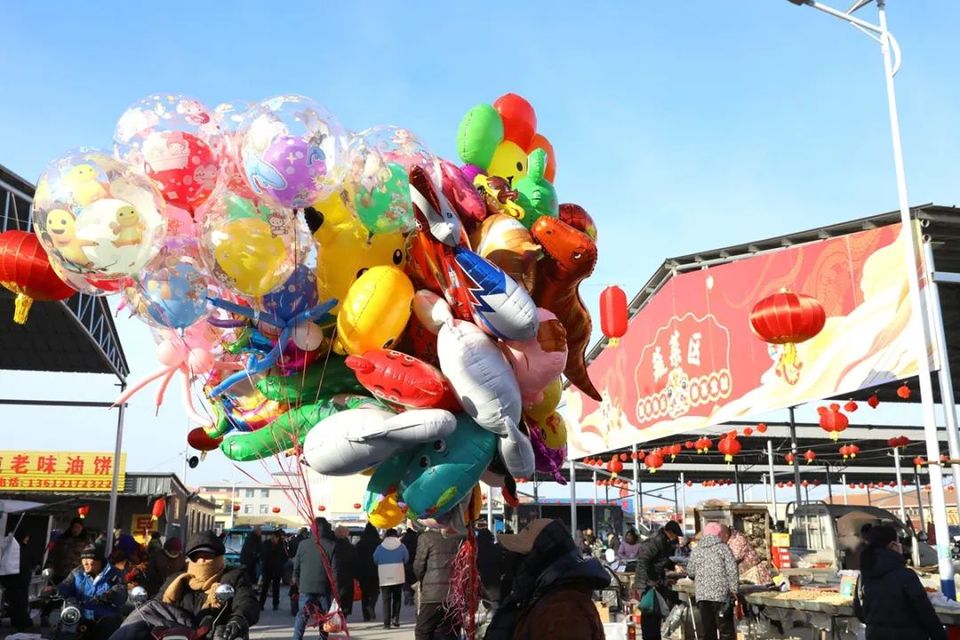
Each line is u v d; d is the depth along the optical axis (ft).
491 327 11.74
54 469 109.19
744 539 35.17
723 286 49.65
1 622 45.42
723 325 49.34
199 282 12.79
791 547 52.60
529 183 13.89
